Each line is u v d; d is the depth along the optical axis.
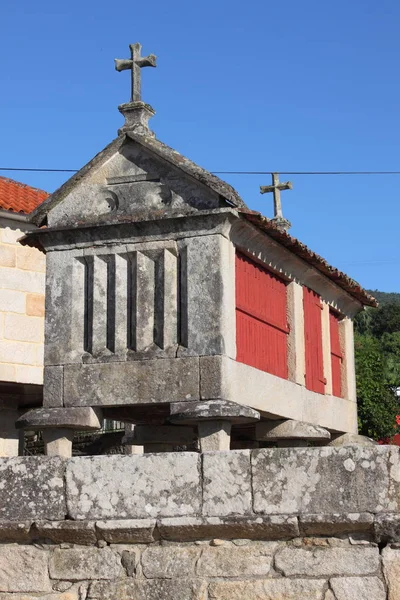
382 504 6.50
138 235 8.45
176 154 8.43
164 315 8.25
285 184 12.14
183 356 8.09
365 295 12.20
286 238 9.12
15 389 13.15
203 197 8.29
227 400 7.91
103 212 8.71
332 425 11.30
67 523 7.09
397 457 6.55
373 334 52.91
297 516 6.62
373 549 6.52
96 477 7.14
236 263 8.77
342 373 12.34
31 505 7.25
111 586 7.00
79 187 8.82
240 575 6.76
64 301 8.64
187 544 6.93
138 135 8.55
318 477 6.66
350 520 6.50
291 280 10.21
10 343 12.73
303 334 10.39
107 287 8.57
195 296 8.15
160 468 7.01
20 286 12.95
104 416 9.89
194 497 6.89
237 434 12.30
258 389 8.84
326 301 11.57
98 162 8.69
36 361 12.97
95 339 8.48
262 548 6.75
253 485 6.79
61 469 7.24
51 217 8.89
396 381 25.77
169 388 8.09
